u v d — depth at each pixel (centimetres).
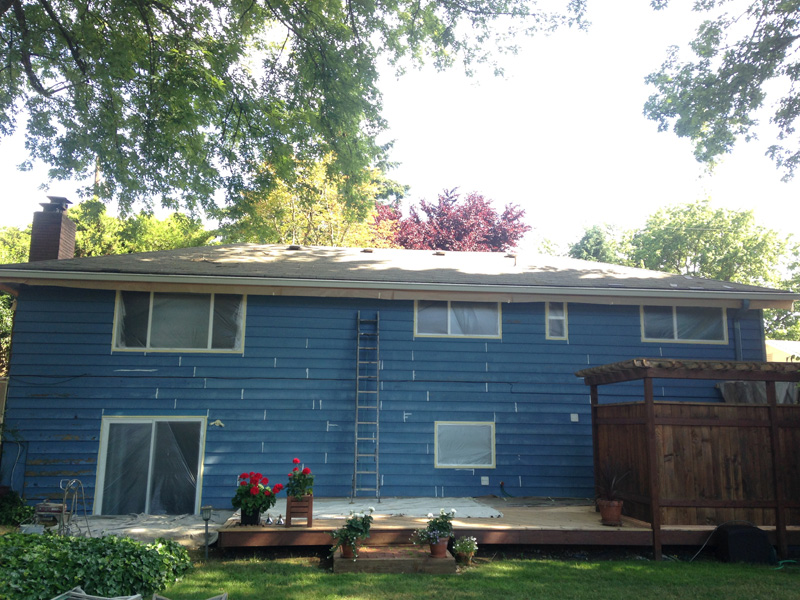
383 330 1245
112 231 2641
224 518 1077
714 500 919
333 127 1463
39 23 1316
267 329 1217
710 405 939
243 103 1429
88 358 1160
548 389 1263
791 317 3300
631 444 977
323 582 734
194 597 664
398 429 1215
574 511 1049
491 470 1223
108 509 1120
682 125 1436
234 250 1423
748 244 3206
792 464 948
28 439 1119
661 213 3544
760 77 1354
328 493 1176
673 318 1313
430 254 1534
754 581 756
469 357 1258
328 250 1511
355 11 1377
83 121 1453
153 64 1321
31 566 606
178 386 1177
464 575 775
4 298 2288
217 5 1373
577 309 1301
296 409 1198
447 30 1374
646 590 711
